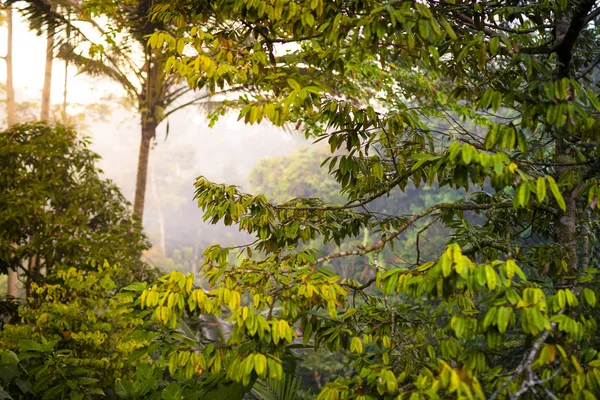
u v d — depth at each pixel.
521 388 1.53
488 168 1.81
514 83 2.19
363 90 6.18
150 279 6.96
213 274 2.17
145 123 9.04
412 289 1.82
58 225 5.97
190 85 2.34
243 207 2.39
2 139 6.27
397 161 2.80
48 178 6.39
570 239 2.32
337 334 2.18
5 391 2.90
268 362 1.77
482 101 1.86
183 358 1.97
